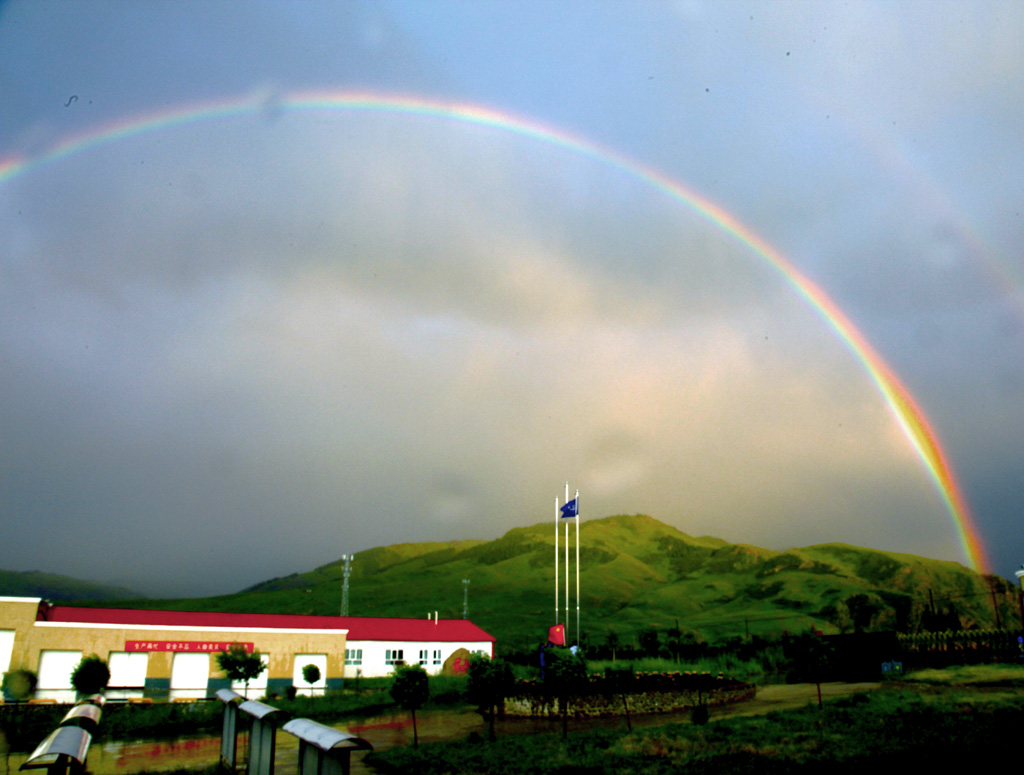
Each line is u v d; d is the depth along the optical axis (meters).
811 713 30.16
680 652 75.38
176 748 27.47
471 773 20.06
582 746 24.00
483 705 28.38
